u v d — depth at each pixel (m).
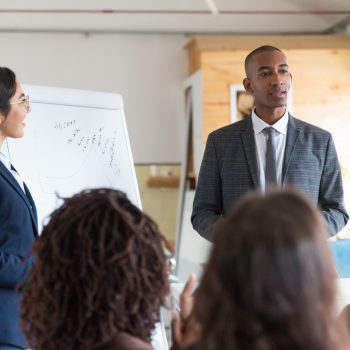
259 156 2.61
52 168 2.99
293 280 0.81
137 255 1.09
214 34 5.79
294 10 5.58
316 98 5.06
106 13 5.46
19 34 5.54
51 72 5.61
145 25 5.64
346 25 5.62
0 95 2.28
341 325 0.88
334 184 2.60
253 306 0.81
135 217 1.14
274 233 0.82
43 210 2.89
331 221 2.50
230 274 0.83
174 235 5.82
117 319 1.08
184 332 1.20
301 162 2.57
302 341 0.81
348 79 5.07
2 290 2.14
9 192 2.22
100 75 5.68
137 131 5.75
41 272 1.13
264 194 0.90
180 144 5.79
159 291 1.12
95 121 3.23
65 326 1.09
